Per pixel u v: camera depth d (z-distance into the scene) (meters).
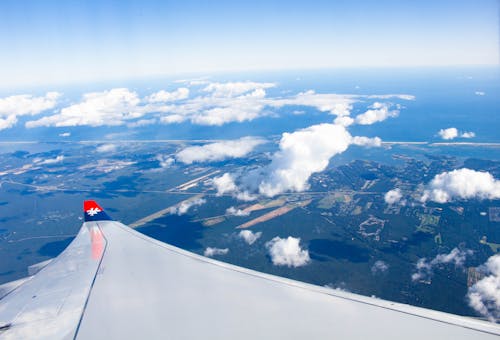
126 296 11.60
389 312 9.17
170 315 9.83
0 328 10.20
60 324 9.98
